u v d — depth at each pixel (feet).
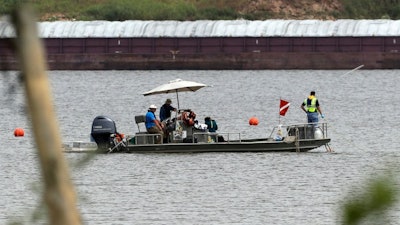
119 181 307.78
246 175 321.93
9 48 48.65
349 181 306.14
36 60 48.65
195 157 370.94
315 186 294.46
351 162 360.07
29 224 53.98
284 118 642.63
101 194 279.08
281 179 312.09
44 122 48.78
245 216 240.32
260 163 353.31
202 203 262.47
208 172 330.34
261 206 255.50
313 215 239.71
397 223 188.55
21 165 359.05
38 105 48.73
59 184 49.03
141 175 322.55
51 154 48.85
